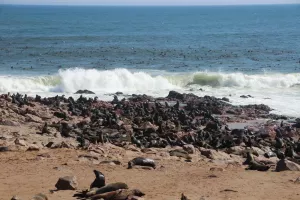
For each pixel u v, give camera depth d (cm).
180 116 3759
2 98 4125
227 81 5578
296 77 5856
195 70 6619
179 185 1842
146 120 3612
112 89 5256
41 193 1617
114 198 1527
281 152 2697
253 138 3122
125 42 11194
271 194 1736
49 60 7569
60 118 3631
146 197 1611
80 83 5269
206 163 2352
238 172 2130
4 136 2772
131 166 2145
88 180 1886
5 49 9181
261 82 5566
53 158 2298
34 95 4841
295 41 11681
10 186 1784
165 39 12138
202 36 13275
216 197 1667
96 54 8550
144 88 5397
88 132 3056
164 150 2672
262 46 10350
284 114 4112
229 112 4128
